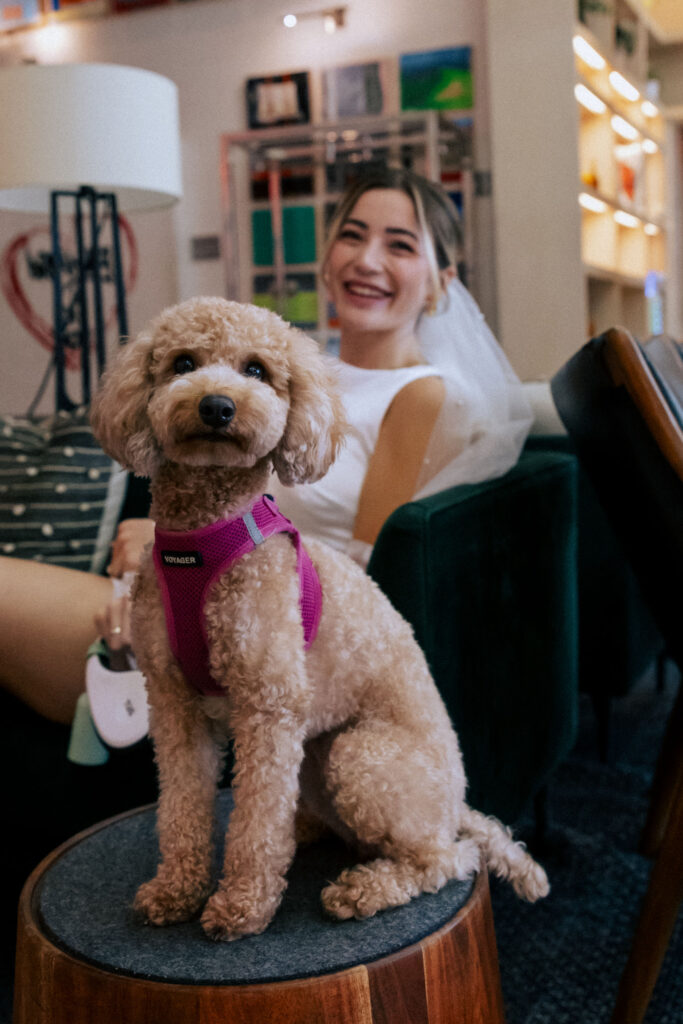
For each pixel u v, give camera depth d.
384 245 1.74
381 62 4.70
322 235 4.83
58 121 2.62
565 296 4.24
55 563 1.84
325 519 1.60
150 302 5.22
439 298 1.78
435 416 1.57
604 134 4.88
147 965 0.83
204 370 0.88
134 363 0.93
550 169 4.20
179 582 0.90
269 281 4.96
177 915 0.91
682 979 1.54
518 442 1.70
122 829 1.14
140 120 2.73
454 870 0.96
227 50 5.02
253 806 0.88
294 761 0.89
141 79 2.73
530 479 1.63
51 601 1.50
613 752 2.53
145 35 5.19
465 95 4.57
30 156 2.63
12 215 5.21
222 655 0.89
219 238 5.12
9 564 1.56
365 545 1.54
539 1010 1.43
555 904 1.76
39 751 1.52
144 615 0.94
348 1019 0.81
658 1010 1.45
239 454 0.86
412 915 0.91
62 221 5.14
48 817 1.52
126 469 0.95
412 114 4.35
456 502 1.30
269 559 0.91
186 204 5.16
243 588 0.89
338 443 1.01
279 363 0.93
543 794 1.91
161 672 0.93
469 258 4.53
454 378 1.68
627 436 1.25
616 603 2.34
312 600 0.95
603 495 1.55
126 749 1.35
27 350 5.30
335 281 1.81
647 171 6.11
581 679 2.41
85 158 2.64
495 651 1.46
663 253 6.18
